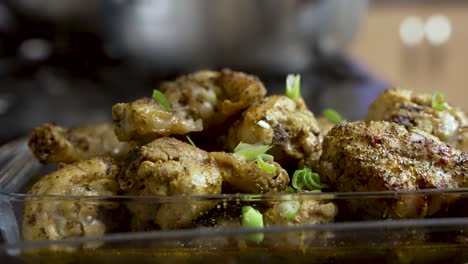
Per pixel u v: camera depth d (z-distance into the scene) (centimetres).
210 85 48
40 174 48
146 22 97
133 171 41
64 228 40
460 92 162
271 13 96
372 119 51
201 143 48
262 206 40
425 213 41
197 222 40
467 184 42
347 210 41
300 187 43
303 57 102
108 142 49
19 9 111
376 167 41
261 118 45
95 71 107
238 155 43
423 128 48
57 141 48
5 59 112
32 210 40
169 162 40
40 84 101
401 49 162
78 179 42
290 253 39
